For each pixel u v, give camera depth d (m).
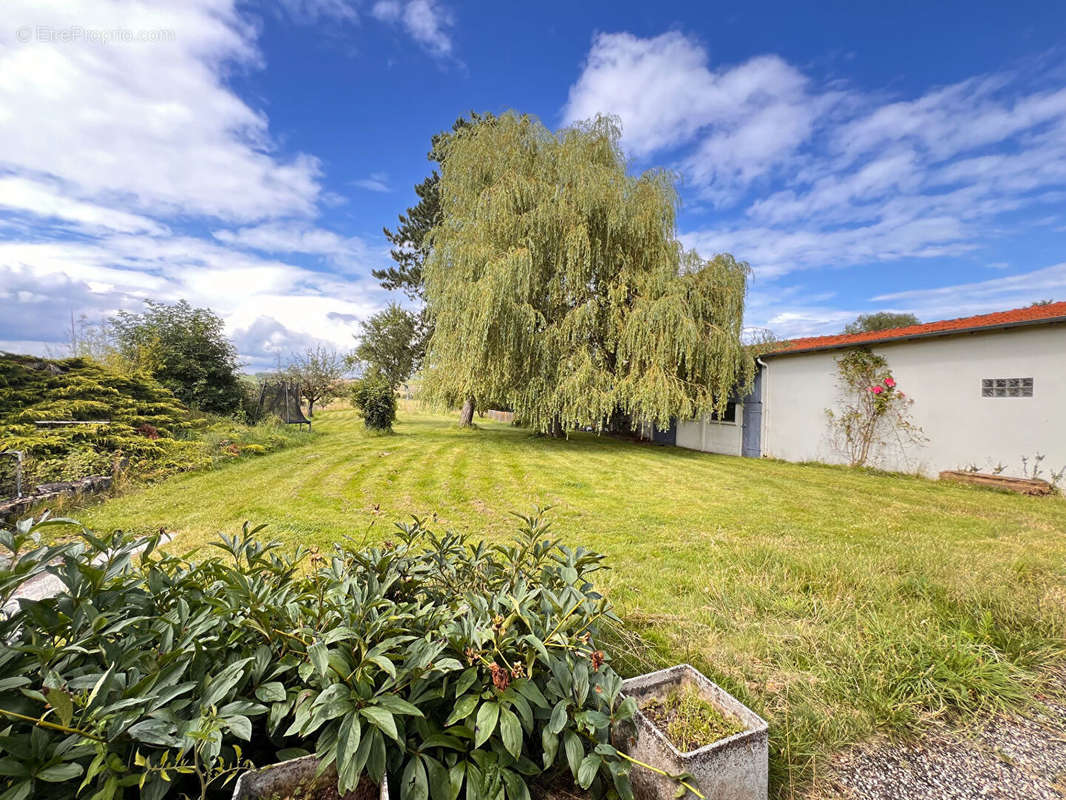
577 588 1.83
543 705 1.30
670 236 10.91
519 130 11.16
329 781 1.14
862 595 2.95
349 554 2.03
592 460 9.39
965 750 1.78
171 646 1.21
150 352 11.66
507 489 6.49
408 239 22.47
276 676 1.35
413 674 1.25
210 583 1.64
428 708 1.35
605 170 10.32
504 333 10.02
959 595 2.89
